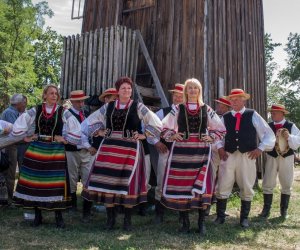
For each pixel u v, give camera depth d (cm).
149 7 898
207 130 496
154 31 884
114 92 583
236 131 555
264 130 558
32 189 489
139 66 875
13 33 2444
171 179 487
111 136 495
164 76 854
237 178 564
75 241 450
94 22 980
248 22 1062
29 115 501
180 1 859
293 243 481
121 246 433
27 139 502
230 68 938
